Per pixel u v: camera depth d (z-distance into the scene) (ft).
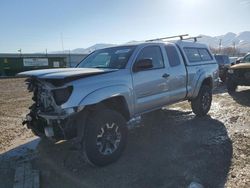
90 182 13.35
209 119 24.04
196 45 24.79
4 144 19.48
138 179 13.37
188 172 13.76
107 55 18.85
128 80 16.52
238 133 19.60
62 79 13.69
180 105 30.07
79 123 14.20
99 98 14.44
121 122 15.44
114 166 14.90
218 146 17.16
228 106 29.50
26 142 19.77
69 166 15.30
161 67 19.52
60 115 13.58
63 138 14.23
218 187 12.22
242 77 38.24
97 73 15.10
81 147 14.49
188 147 17.24
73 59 167.02
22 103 37.22
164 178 13.30
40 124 15.33
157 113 26.48
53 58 139.13
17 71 127.65
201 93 24.08
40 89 15.01
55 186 13.12
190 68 22.45
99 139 14.55
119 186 12.83
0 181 13.88
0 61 123.03
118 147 15.34
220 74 51.03
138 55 17.78
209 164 14.57
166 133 20.31
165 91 19.60
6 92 51.78
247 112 26.08
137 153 16.57
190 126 21.94
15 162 16.20
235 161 14.80
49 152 17.49
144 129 21.48
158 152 16.61
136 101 17.13
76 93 13.80
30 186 12.85
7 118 27.53
